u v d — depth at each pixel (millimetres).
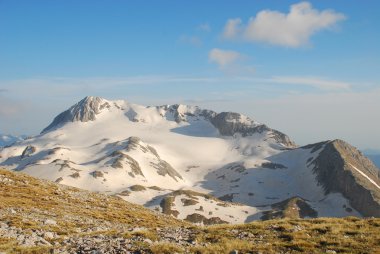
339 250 26875
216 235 32250
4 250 26875
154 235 32125
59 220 46531
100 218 54156
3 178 67812
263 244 28359
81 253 26250
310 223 36938
